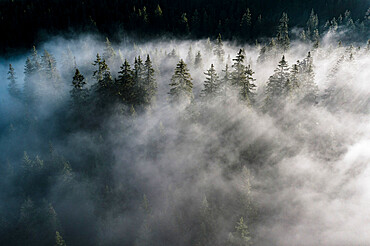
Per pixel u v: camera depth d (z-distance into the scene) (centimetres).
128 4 12394
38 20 11400
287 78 4919
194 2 12594
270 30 10281
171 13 11819
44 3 12125
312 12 10181
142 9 12044
